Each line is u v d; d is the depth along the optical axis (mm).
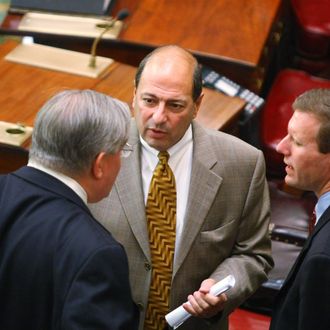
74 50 10727
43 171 5387
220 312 6570
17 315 5211
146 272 6609
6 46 9703
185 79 6164
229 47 10594
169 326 6719
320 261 5527
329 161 5973
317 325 5648
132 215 6508
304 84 11938
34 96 8836
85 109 5262
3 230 5266
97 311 4965
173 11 11211
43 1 10930
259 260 6922
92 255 5043
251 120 10180
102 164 5355
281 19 12625
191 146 6672
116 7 11219
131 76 9266
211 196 6570
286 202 10016
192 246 6605
